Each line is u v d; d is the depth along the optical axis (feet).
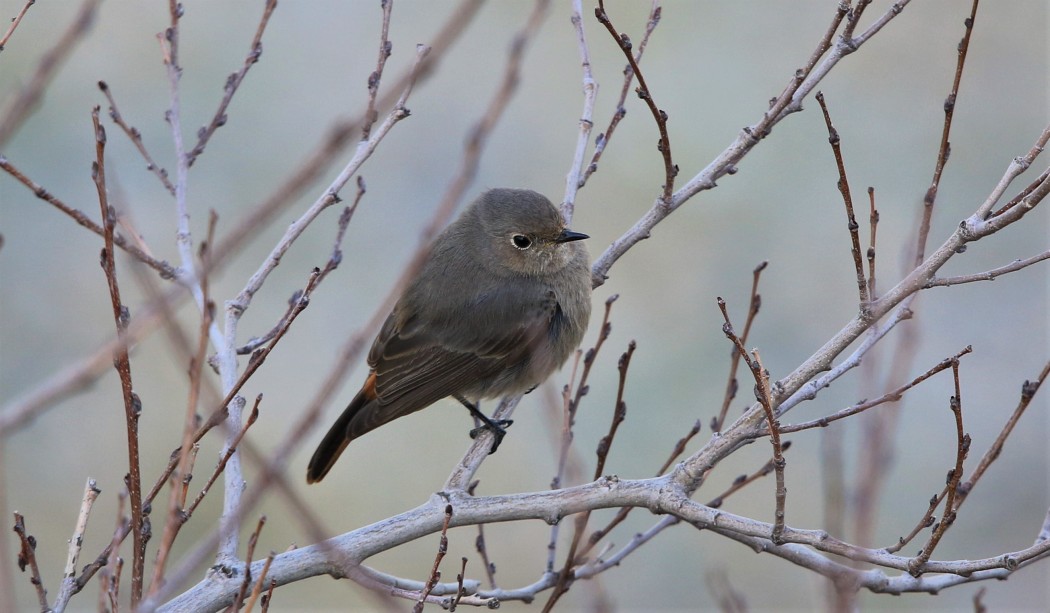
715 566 41.01
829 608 18.48
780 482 19.15
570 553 22.08
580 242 32.42
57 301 46.24
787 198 51.01
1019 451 44.55
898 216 50.31
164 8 52.16
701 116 52.70
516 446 43.65
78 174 48.42
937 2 55.88
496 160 52.21
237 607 16.65
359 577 16.98
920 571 18.95
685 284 49.11
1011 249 49.57
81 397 43.93
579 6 30.12
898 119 53.47
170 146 49.88
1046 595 41.39
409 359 30.53
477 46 54.49
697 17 55.06
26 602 39.29
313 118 52.08
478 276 30.94
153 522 37.81
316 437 43.78
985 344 47.44
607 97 53.62
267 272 25.17
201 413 39.27
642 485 21.71
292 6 54.49
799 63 54.60
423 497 43.27
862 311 20.51
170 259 47.39
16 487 42.06
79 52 50.11
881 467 15.87
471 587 22.75
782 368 46.70
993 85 54.08
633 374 45.75
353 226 49.57
